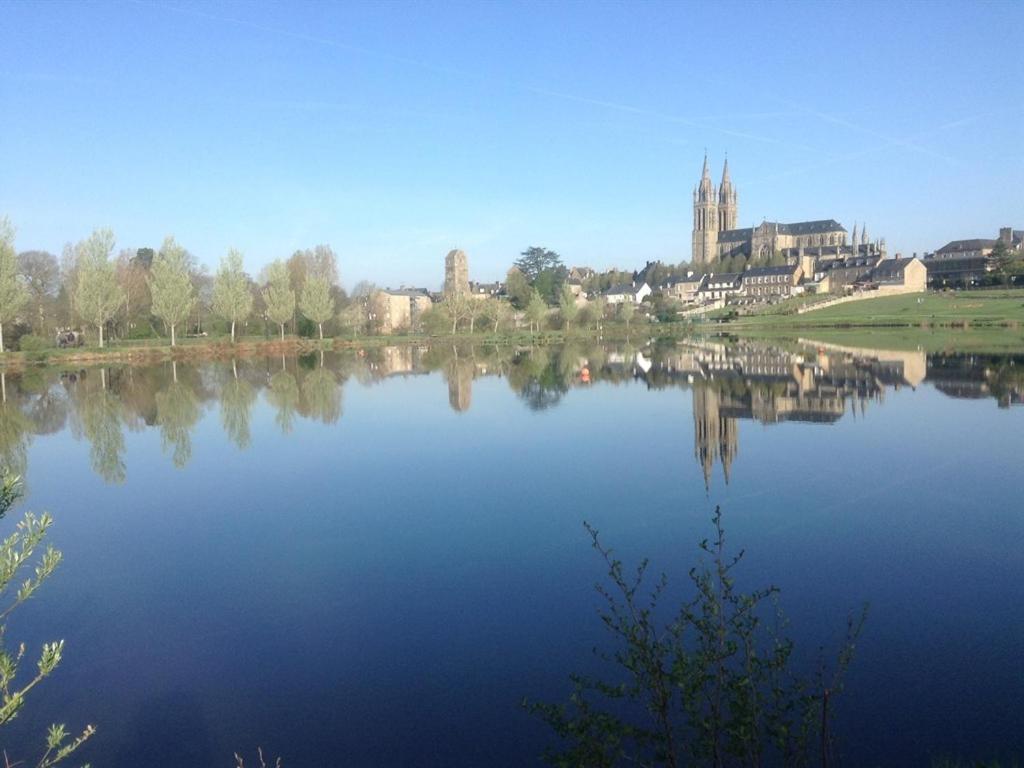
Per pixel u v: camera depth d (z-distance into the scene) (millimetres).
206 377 62344
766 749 8609
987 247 184625
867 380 47562
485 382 54844
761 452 26734
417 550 17438
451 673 11555
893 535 17156
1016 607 13047
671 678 6699
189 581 16047
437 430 34219
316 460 28344
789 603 13422
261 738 10070
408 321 146625
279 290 96438
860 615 12820
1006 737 9156
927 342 79062
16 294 69688
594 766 6930
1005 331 90688
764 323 129375
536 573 15586
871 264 194250
